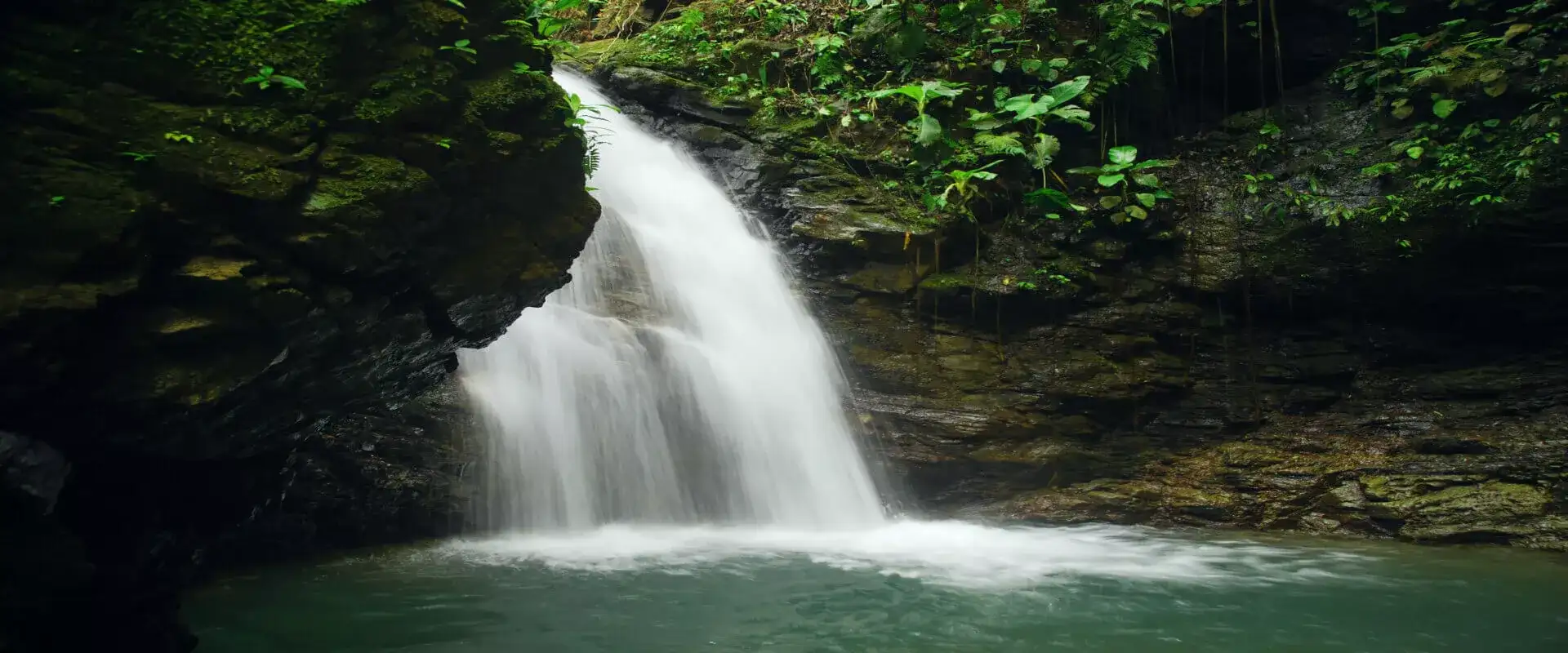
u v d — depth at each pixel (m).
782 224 12.73
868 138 13.26
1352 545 9.47
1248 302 12.22
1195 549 9.27
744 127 13.27
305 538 8.05
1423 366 11.89
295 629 5.97
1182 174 13.39
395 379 5.80
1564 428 10.57
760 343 11.60
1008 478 11.30
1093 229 12.72
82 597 4.19
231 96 4.36
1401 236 11.70
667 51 13.97
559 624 6.16
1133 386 11.77
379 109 4.82
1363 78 13.27
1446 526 9.70
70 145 3.86
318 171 4.59
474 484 8.98
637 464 9.95
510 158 5.41
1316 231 12.18
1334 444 11.30
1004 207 12.95
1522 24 12.54
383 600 6.68
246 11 4.48
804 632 6.09
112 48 4.08
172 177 4.07
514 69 5.50
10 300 3.54
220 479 5.36
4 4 3.85
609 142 12.50
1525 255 11.31
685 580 7.49
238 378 4.38
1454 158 11.69
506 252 5.59
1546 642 6.06
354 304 4.89
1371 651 5.84
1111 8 13.33
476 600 6.74
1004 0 14.15
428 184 4.93
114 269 3.88
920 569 8.09
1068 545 9.43
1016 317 12.22
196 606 6.43
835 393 11.66
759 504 10.55
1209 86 14.16
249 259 4.34
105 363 3.95
